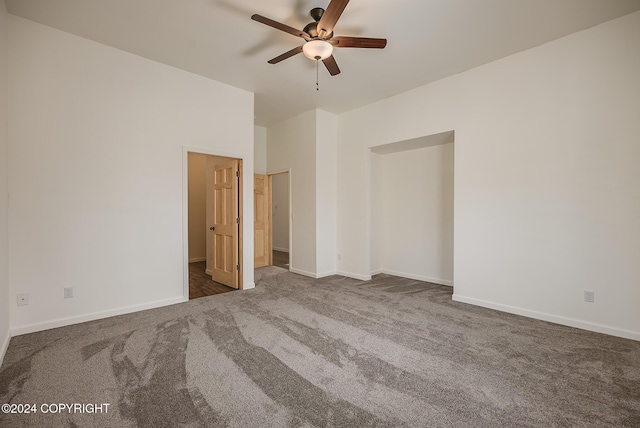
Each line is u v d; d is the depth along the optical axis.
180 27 2.76
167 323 2.91
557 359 2.23
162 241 3.45
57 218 2.80
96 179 3.01
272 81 3.92
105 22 2.69
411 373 2.04
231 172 4.28
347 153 5.11
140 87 3.29
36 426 1.52
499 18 2.63
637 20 2.57
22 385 1.87
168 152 3.49
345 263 5.15
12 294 2.58
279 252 7.96
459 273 3.68
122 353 2.29
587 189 2.82
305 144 5.17
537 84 3.10
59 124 2.81
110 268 3.09
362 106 4.85
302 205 5.25
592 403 1.73
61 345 2.42
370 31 2.82
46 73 2.75
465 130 3.62
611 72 2.70
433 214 4.74
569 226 2.92
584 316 2.83
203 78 3.78
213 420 1.57
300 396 1.78
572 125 2.89
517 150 3.23
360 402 1.73
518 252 3.22
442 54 3.24
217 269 4.65
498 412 1.65
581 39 2.84
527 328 2.83
